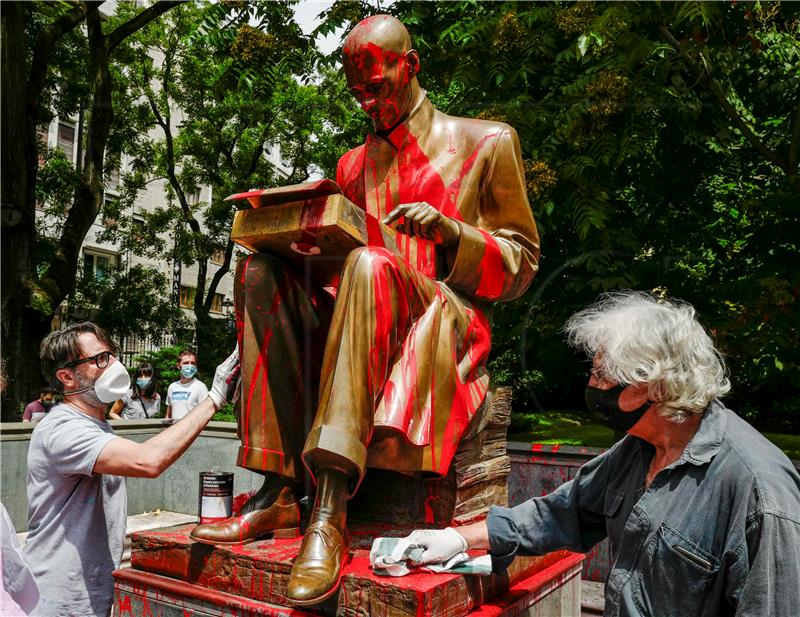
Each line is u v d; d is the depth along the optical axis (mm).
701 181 6875
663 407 1519
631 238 5840
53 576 2375
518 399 8039
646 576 1522
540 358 6523
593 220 5141
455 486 2352
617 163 5219
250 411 2219
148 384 7320
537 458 4738
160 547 2236
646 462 1709
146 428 6488
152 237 17578
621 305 1635
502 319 6449
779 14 6348
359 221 2141
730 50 5805
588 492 1896
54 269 10781
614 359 1530
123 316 16047
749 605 1345
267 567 1981
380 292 1989
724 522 1458
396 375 2102
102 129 11242
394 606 1781
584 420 7094
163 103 16969
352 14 6316
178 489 6770
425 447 2137
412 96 2625
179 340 16766
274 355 2234
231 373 2436
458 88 7191
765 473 1428
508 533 1952
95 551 2453
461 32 5879
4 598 1843
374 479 2518
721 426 1522
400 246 2488
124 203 17219
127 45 15438
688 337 1521
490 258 2420
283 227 2111
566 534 1948
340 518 1906
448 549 1943
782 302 5000
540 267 6141
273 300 2230
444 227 2318
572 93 5375
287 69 6375
